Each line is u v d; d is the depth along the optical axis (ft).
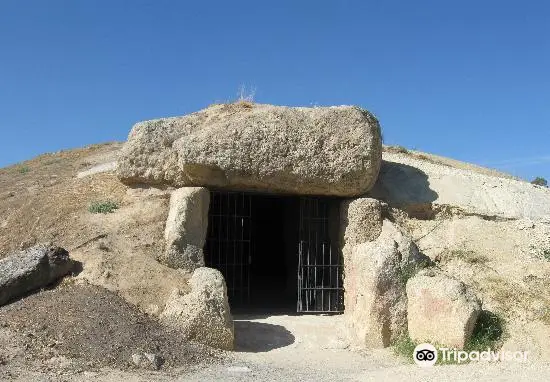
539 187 44.55
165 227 34.65
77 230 34.63
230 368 25.49
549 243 36.47
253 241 56.34
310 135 36.60
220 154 35.88
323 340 32.27
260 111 37.14
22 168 53.98
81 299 28.32
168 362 25.32
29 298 28.73
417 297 29.58
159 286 30.71
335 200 39.19
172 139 37.63
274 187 36.94
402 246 33.01
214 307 29.40
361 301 31.96
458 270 34.47
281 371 25.46
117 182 39.99
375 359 28.48
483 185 42.42
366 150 36.81
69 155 59.82
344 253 36.37
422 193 40.29
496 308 30.89
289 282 46.85
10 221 37.09
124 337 25.99
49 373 22.27
